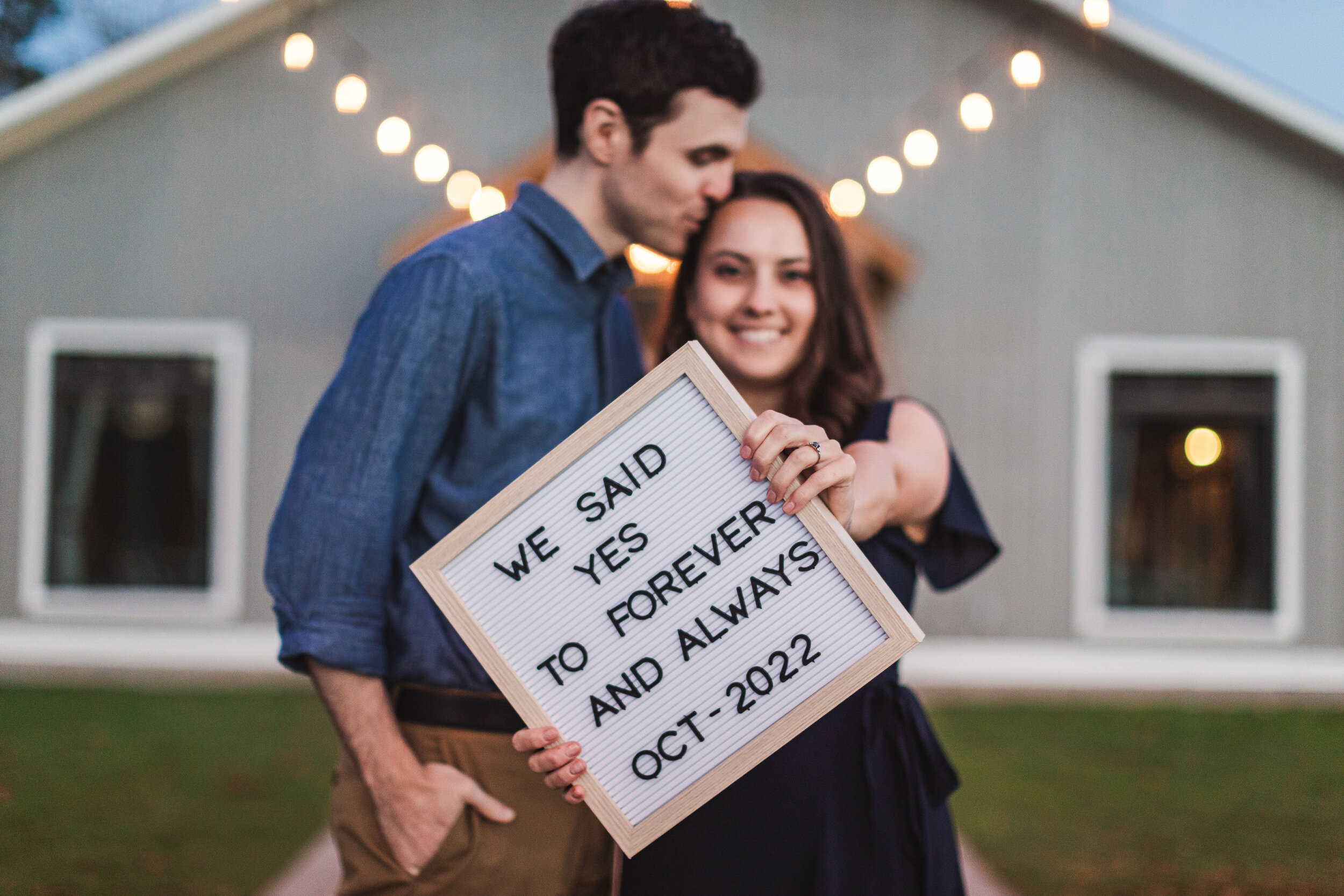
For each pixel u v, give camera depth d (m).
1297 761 5.62
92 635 8.20
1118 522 8.42
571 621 1.43
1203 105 8.38
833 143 8.39
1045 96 8.37
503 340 1.72
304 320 8.36
